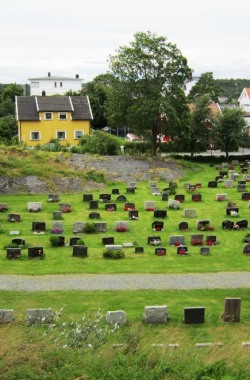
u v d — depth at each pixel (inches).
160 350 641.0
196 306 1011.3
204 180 2456.9
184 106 2694.4
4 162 2194.9
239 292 1095.0
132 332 775.7
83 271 1214.9
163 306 933.2
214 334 864.9
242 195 2042.3
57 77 5310.0
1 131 3240.7
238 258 1333.7
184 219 1739.7
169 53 2591.0
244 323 938.1
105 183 2268.7
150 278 1173.7
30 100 3174.2
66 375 534.6
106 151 2696.9
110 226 1637.6
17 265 1249.4
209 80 5300.2
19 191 2074.3
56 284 1127.0
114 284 1131.3
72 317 927.0
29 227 1608.0
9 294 1063.0
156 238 1451.8
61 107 3115.2
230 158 3004.4
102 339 721.0
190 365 564.1
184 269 1240.2
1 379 520.1
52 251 1366.9
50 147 2662.4
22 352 569.6
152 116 2581.2
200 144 2955.2
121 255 1316.4
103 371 542.3
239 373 547.2
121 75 2593.5
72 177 2220.7
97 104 3841.0
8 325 814.5
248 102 4559.5
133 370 542.3
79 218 1733.5
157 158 2642.7
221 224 1672.0
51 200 1961.1
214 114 3036.4
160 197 2059.5
